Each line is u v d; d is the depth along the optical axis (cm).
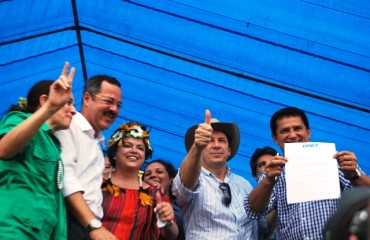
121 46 772
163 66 776
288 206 508
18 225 389
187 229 537
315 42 696
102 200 502
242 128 827
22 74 800
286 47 710
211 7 682
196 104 816
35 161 403
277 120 539
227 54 734
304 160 478
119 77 822
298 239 496
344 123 780
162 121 863
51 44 770
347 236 148
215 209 532
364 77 719
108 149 548
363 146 808
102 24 745
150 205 528
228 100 794
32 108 435
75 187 441
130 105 851
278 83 750
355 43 686
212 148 557
